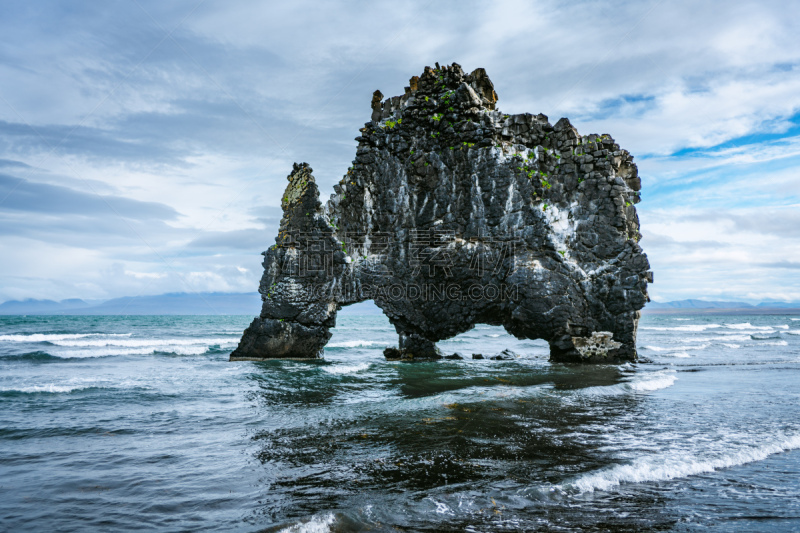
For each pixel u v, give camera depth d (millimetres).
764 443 10406
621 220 24672
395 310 27438
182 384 19297
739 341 48812
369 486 8008
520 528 6414
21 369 25594
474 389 17078
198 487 8070
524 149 26219
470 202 26172
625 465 8805
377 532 6289
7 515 7008
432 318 26969
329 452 9938
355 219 28453
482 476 8430
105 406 14898
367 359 29656
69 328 72688
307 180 29078
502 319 26250
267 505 7281
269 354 28328
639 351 35719
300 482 8242
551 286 24672
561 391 16656
